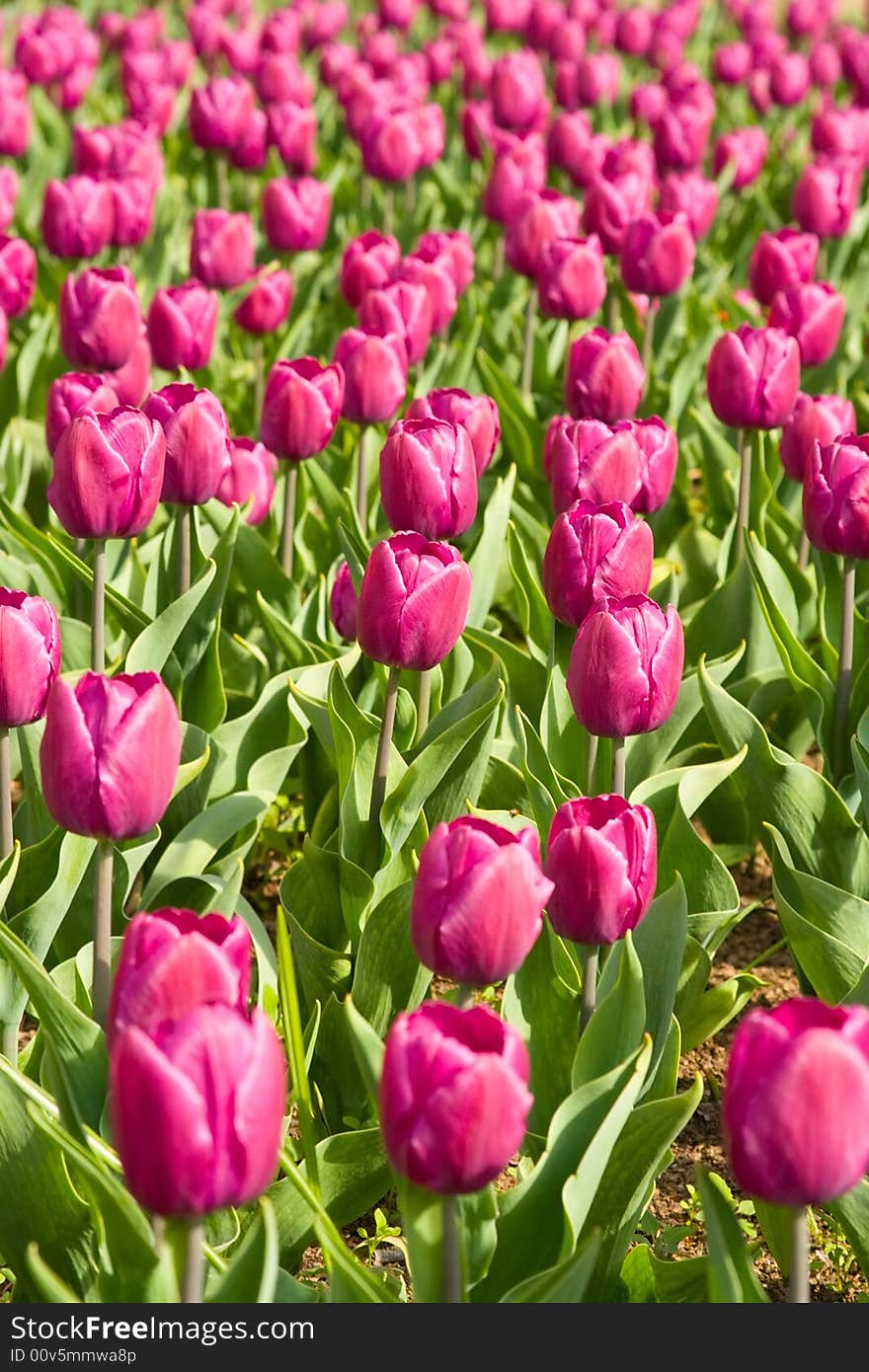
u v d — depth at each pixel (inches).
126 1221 96.8
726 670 166.9
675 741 167.8
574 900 111.0
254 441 197.3
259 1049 80.9
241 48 442.9
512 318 301.0
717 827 194.7
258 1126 81.4
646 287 251.4
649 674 125.8
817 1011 87.5
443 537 154.7
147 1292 99.6
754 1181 85.7
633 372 197.9
